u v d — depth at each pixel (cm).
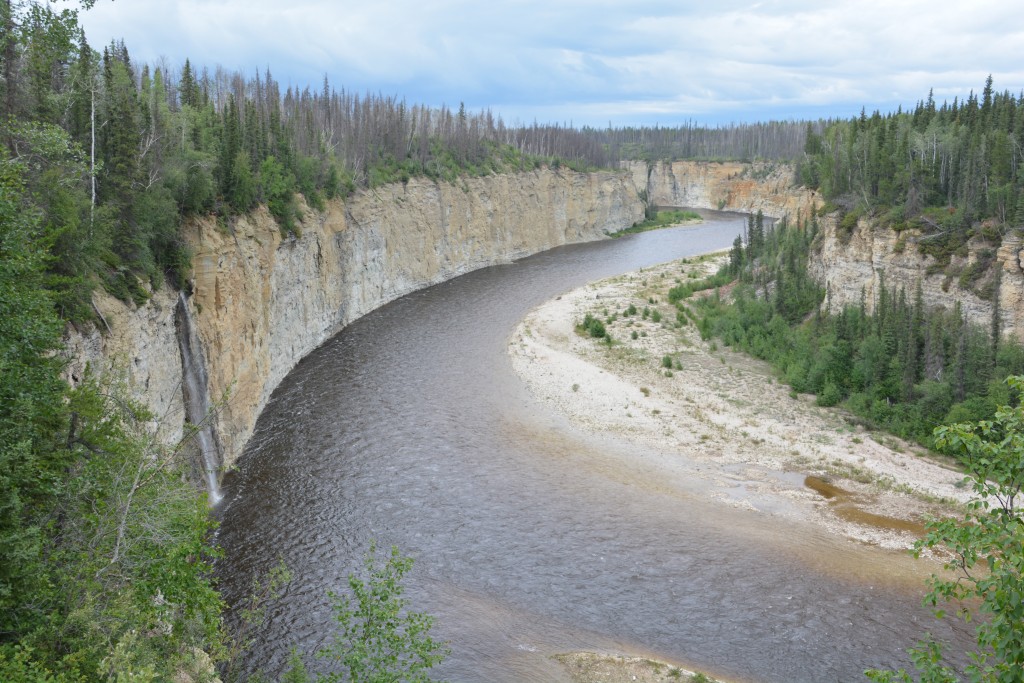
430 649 2003
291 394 6150
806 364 6669
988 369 5347
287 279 6575
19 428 1658
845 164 8544
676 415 5975
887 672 1336
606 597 3603
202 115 6512
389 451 5147
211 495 4375
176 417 4088
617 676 3028
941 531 1320
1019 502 4238
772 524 4328
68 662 1477
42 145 2717
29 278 1834
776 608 3534
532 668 3077
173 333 4147
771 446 5394
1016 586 1180
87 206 3206
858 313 6812
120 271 3547
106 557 1698
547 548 4012
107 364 3153
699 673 3045
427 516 4284
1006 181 6531
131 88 5312
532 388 6544
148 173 4328
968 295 5984
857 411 5872
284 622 3275
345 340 7775
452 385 6544
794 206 16662
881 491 4728
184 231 4538
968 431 1302
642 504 4534
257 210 5822
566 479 4838
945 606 3553
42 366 1781
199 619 1994
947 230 6475
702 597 3616
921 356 5919
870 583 3750
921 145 7625
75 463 1802
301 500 4400
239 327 5200
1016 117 7669
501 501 4509
